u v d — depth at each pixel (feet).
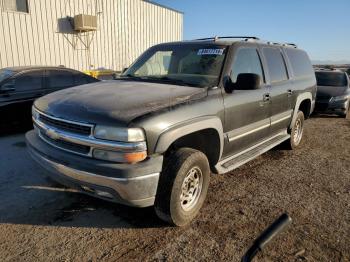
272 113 16.02
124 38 53.83
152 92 10.90
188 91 11.17
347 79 37.83
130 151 8.67
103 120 8.86
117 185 8.70
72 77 26.55
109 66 52.26
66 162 9.45
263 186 14.38
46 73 24.73
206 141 11.92
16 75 22.85
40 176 14.56
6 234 9.90
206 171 11.03
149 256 9.05
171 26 62.75
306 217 11.62
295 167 17.25
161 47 15.40
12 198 12.34
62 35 44.88
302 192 13.88
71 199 12.35
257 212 11.86
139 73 14.56
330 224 11.17
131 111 9.17
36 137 11.19
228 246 9.64
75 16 45.11
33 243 9.48
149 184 9.00
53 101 10.70
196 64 13.19
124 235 10.05
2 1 38.11
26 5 40.45
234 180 15.01
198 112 10.53
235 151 13.70
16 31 39.86
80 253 9.08
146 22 57.21
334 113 34.30
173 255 9.12
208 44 13.78
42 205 11.84
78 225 10.55
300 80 19.51
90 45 48.78
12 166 15.84
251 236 10.23
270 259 9.07
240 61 13.56
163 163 9.89
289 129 19.33
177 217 10.10
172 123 9.48
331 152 20.71
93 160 9.02
